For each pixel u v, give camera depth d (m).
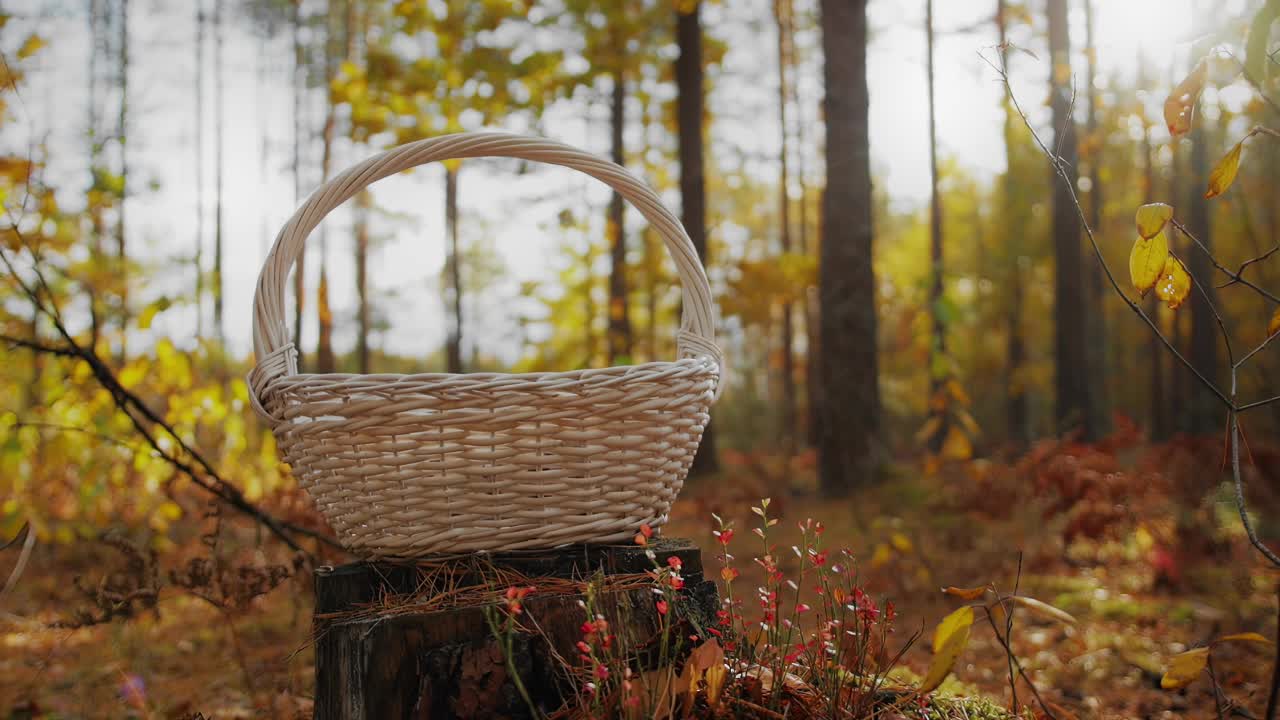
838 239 6.74
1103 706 2.45
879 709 1.53
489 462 1.40
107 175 3.64
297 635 3.41
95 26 9.76
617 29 7.81
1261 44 1.48
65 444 3.40
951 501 5.64
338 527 1.50
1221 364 11.52
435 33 6.88
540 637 1.43
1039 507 5.00
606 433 1.43
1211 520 4.36
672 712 1.27
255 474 3.74
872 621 1.47
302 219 1.56
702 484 8.13
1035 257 17.20
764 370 20.84
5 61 2.26
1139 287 1.54
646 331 13.28
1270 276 6.53
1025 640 3.23
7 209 2.30
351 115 6.86
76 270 4.04
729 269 7.98
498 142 1.65
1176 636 3.17
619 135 9.83
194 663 3.07
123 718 2.52
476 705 1.36
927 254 18.22
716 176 15.36
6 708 2.58
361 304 12.55
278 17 11.27
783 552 4.96
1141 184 12.48
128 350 3.89
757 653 1.63
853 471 6.60
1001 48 1.64
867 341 6.70
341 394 1.38
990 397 20.84
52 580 3.60
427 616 1.42
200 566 2.43
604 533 1.52
